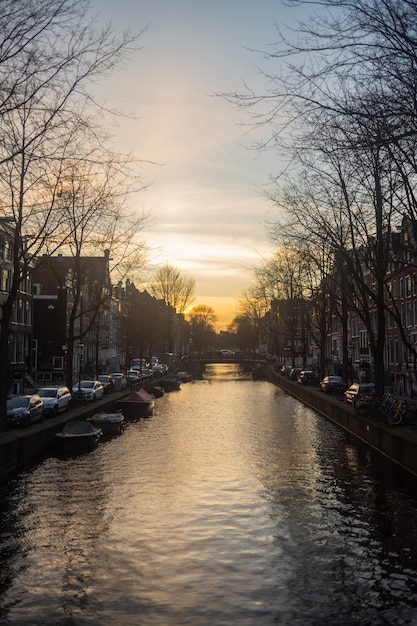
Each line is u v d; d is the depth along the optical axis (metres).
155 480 18.70
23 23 11.99
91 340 65.81
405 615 9.45
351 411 29.73
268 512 15.12
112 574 11.16
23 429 23.11
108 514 14.96
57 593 10.34
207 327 173.00
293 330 65.31
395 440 21.16
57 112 14.84
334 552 12.26
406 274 45.41
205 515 14.88
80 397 34.09
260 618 9.36
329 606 9.80
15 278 22.39
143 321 72.38
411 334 44.59
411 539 13.01
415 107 10.07
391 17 9.04
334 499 16.36
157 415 38.56
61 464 21.22
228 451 24.11
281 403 47.53
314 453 23.66
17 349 44.56
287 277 63.00
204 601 9.99
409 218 16.66
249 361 110.31
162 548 12.54
